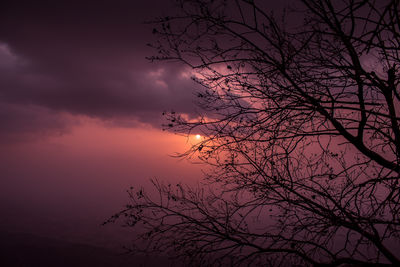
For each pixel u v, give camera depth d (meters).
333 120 3.25
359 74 3.00
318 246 3.17
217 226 3.89
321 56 3.18
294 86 3.13
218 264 3.40
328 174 3.29
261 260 3.36
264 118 3.22
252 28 3.03
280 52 3.03
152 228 3.72
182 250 3.64
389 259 3.00
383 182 2.80
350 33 2.97
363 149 3.29
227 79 3.20
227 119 3.23
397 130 2.97
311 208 3.46
